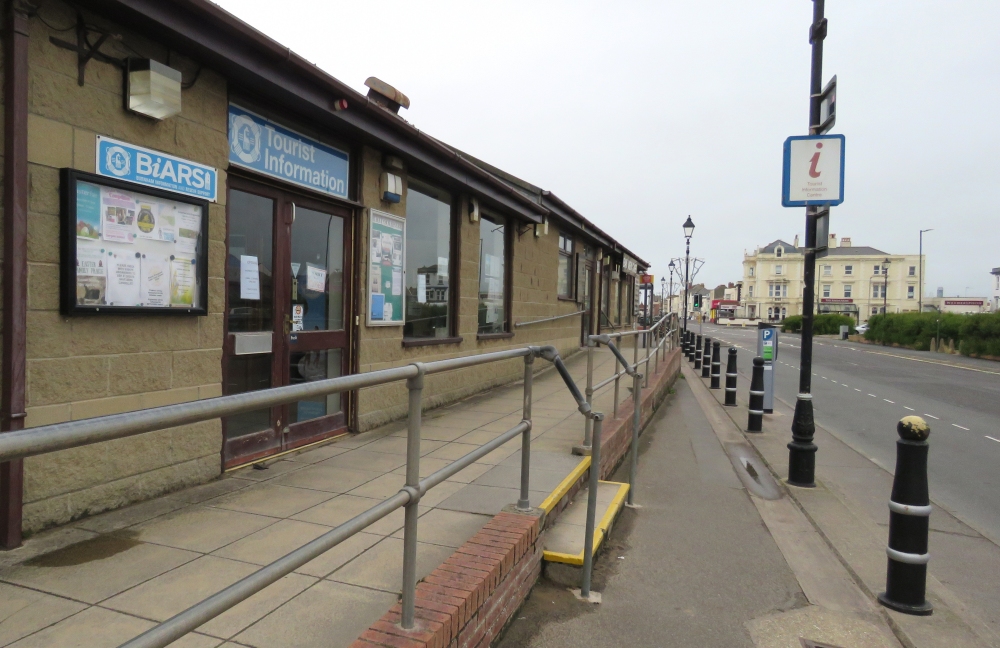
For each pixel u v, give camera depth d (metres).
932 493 6.53
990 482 6.98
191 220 4.18
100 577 2.84
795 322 71.69
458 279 8.63
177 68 4.09
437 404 7.88
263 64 4.49
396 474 4.67
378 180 6.52
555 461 5.25
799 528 5.16
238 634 2.43
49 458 3.35
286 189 5.29
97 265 3.57
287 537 3.37
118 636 2.35
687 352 24.97
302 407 5.54
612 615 3.58
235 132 4.68
